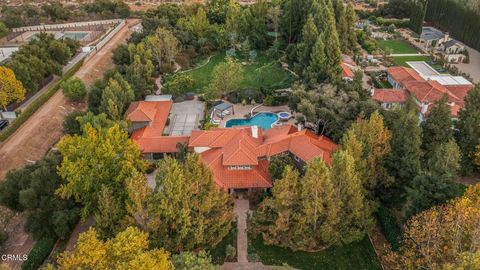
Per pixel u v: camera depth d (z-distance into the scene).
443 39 134.38
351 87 80.44
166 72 116.19
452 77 105.12
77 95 96.81
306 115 75.12
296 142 69.31
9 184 57.41
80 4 193.62
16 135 82.19
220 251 54.97
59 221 54.47
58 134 87.69
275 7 131.50
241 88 104.38
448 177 49.94
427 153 66.94
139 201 46.56
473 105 66.75
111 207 50.53
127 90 91.19
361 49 134.25
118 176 54.09
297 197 50.91
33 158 78.69
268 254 54.59
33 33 156.12
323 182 49.00
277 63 121.56
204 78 114.00
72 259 37.84
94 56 126.75
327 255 54.38
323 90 80.12
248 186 63.59
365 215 54.22
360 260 53.62
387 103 90.00
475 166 68.50
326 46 94.69
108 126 70.62
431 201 50.78
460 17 140.00
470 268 35.88
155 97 98.44
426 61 124.12
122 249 38.72
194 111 95.88
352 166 50.38
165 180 47.00
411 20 153.62
